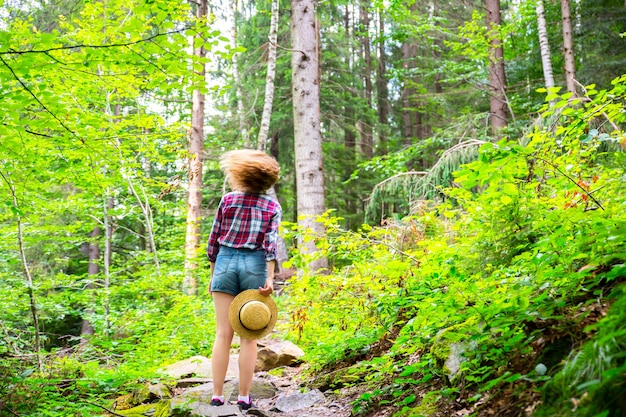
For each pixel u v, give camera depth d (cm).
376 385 353
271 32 1062
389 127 2083
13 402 353
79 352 556
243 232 342
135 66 410
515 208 348
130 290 846
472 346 278
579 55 1309
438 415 254
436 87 2116
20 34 354
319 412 345
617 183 320
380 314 427
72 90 586
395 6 1197
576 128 331
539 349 232
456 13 1708
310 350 521
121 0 662
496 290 287
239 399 339
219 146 1512
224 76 1678
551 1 1308
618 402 160
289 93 1716
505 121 1166
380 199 910
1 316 769
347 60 1964
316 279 462
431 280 361
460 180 285
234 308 332
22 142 457
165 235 1111
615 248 245
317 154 927
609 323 185
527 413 203
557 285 253
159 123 748
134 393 416
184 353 618
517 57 1426
